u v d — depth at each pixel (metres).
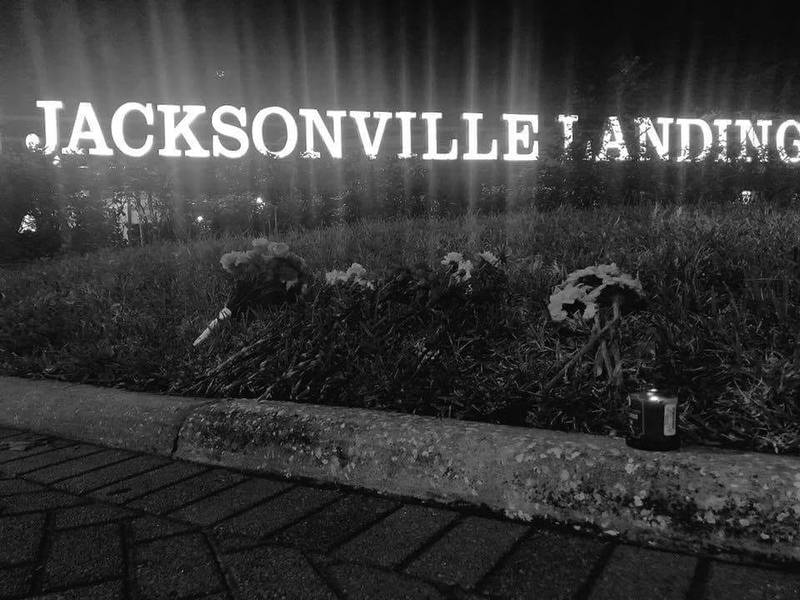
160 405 2.66
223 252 6.06
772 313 2.42
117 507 1.98
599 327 2.40
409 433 2.06
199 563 1.59
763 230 3.69
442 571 1.51
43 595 1.46
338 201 8.62
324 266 4.68
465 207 8.46
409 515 1.86
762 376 2.04
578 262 3.53
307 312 3.03
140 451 2.58
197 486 2.15
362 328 2.80
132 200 9.84
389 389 2.41
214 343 3.17
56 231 9.62
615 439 1.89
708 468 1.62
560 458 1.79
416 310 2.82
